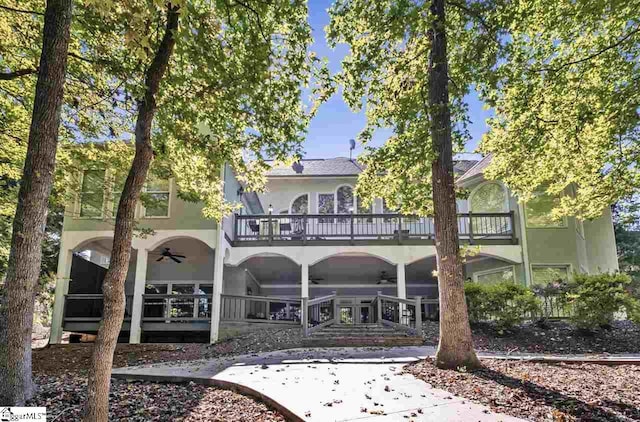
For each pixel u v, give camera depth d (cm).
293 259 1603
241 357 959
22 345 519
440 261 745
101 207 1481
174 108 785
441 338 720
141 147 492
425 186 941
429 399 510
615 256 1756
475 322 1248
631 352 1022
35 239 518
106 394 421
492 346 1081
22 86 908
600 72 921
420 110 787
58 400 574
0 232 1424
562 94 957
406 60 855
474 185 1805
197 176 941
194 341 1513
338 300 1441
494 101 934
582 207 1176
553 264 1542
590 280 1195
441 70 812
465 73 885
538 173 1143
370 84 873
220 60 725
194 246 1675
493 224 1695
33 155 509
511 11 854
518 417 437
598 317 1151
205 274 1770
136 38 430
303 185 2044
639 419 432
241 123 830
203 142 823
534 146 1027
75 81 852
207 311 1728
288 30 751
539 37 991
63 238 1494
